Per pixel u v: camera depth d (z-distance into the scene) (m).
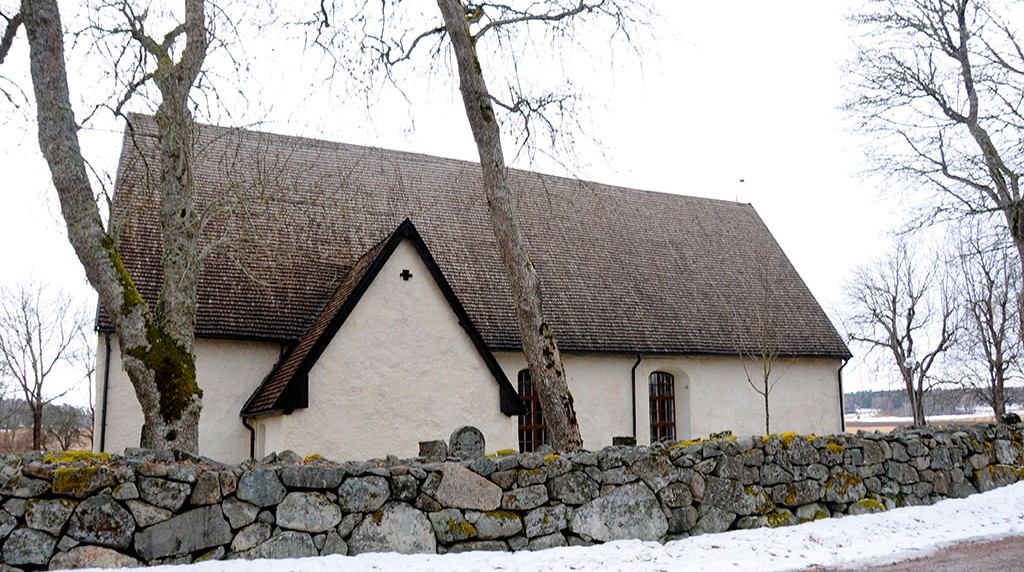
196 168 19.78
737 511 10.40
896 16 22.20
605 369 21.55
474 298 20.38
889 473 12.05
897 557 9.13
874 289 40.56
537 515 9.20
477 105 13.78
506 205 13.55
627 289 23.48
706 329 23.44
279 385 15.98
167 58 12.12
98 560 7.39
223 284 17.77
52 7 10.62
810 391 24.81
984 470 13.34
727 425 23.14
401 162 24.27
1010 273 34.50
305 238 19.64
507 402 17.39
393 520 8.55
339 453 15.59
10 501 7.30
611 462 9.74
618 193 27.78
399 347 16.52
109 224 12.01
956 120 22.17
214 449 16.95
